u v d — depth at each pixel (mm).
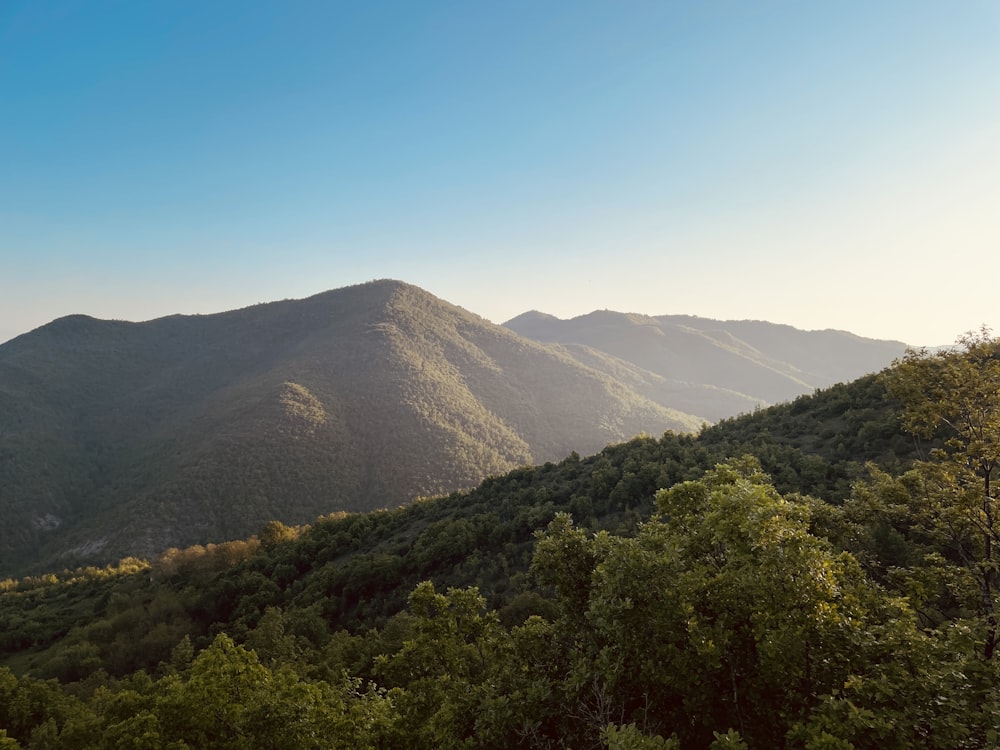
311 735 14438
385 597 61906
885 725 7758
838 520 14289
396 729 13852
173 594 74438
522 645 13820
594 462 80250
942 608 18328
